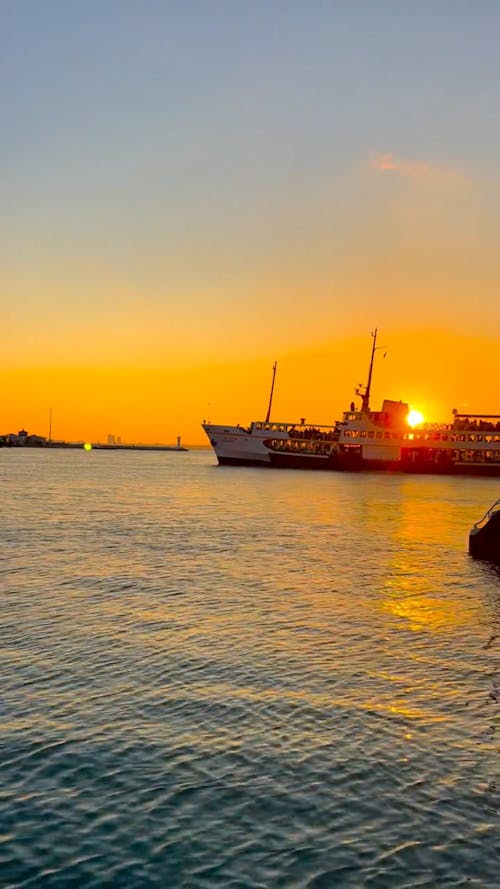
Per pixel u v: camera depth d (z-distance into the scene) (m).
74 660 22.95
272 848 13.05
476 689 20.80
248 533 57.66
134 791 14.90
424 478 153.88
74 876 12.33
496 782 15.28
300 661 23.23
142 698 19.78
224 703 19.48
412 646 25.27
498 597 34.25
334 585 36.25
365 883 12.16
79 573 38.03
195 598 32.34
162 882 12.20
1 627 26.59
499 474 162.88
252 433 182.00
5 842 13.20
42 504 82.38
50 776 15.47
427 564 43.94
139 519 67.25
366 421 169.88
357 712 18.95
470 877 12.29
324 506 85.88
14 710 18.84
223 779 15.39
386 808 14.29
